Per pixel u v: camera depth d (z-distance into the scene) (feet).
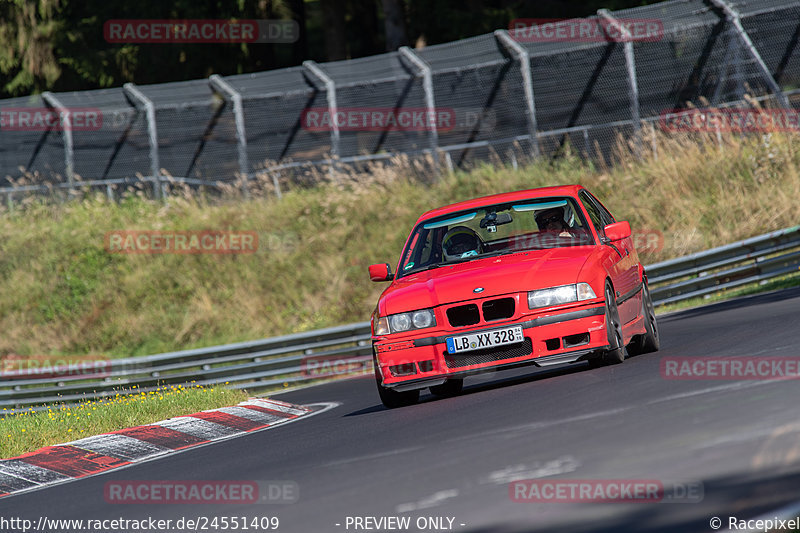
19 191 295.07
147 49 395.96
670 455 46.62
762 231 215.10
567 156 252.83
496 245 99.45
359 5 501.56
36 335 254.47
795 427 48.11
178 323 247.50
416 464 56.59
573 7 377.09
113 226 274.16
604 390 73.61
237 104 273.95
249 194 275.39
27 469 91.50
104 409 122.31
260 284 251.19
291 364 197.77
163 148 291.99
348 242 253.24
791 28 245.65
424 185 262.06
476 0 392.88
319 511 48.21
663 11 245.45
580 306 85.35
